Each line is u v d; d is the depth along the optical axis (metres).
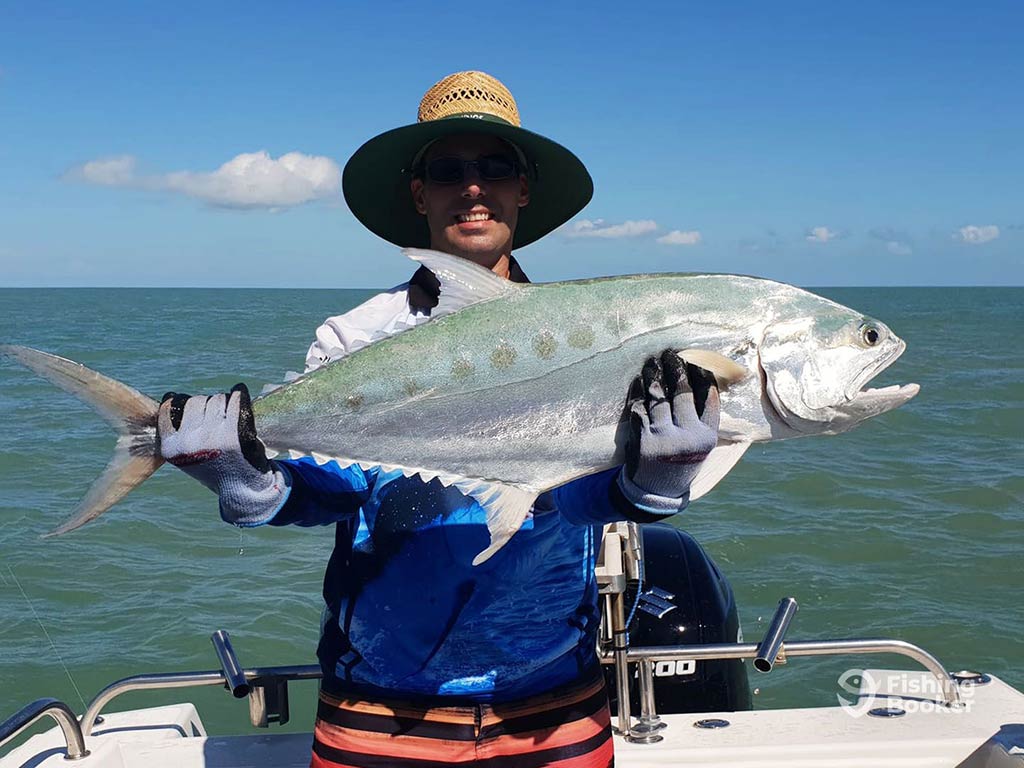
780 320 2.53
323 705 2.59
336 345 2.74
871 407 2.56
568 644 2.52
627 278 2.52
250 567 8.84
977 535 10.20
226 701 6.30
